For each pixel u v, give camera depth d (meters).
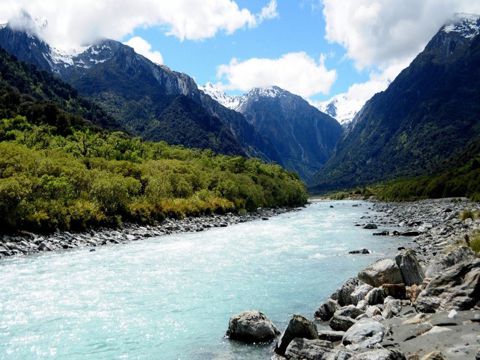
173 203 77.56
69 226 50.75
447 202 110.38
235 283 27.11
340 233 54.12
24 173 53.84
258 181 126.50
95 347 16.91
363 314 17.92
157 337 17.86
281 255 37.50
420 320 15.72
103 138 131.88
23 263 34.47
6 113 126.56
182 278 28.70
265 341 17.08
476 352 11.89
